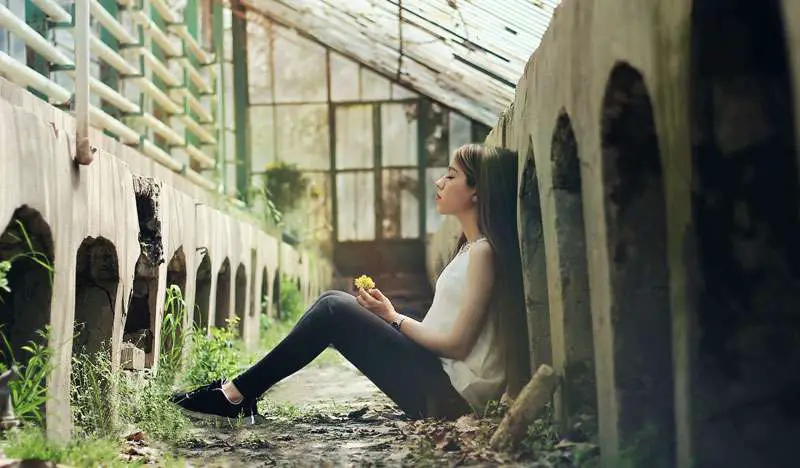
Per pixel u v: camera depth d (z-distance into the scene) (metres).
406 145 20.84
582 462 3.82
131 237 5.73
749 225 2.91
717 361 2.94
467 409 5.01
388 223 20.91
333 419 5.73
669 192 3.07
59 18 6.43
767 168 2.89
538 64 4.76
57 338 4.46
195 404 5.25
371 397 7.14
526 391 4.17
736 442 2.94
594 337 3.88
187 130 11.66
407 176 20.88
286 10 17.89
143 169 7.87
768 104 2.85
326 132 20.84
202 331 7.65
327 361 10.34
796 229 2.90
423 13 8.48
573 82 4.04
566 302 4.34
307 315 5.14
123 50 8.71
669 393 3.56
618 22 3.43
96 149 4.94
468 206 5.13
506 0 6.43
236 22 20.58
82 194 4.83
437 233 15.13
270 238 13.54
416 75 14.48
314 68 20.73
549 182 4.49
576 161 4.41
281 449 4.63
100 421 4.70
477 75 9.90
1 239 4.32
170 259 6.95
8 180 3.93
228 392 5.26
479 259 4.94
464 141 20.77
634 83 3.53
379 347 5.00
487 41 8.02
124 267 5.54
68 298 4.61
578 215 4.39
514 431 4.13
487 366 4.92
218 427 5.29
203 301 8.84
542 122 4.63
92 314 5.34
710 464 2.95
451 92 13.64
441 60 10.88
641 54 3.22
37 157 4.25
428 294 19.69
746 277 2.93
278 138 20.81
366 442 4.79
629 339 3.62
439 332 4.96
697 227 2.92
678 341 3.03
